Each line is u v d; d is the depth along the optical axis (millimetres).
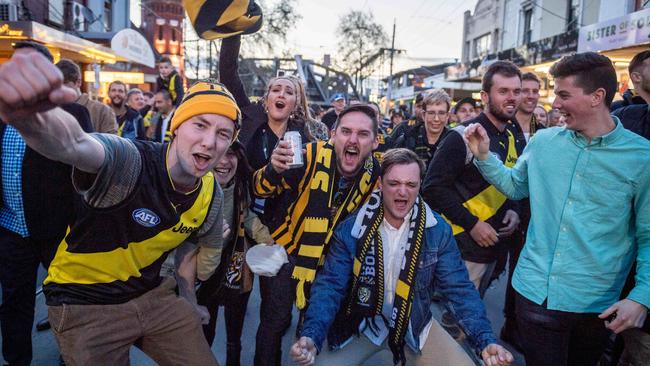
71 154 1421
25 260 2869
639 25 8805
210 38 2719
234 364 3150
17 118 1149
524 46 13805
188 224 1960
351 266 2404
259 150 3340
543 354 2258
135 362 3402
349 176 2553
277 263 2539
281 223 2764
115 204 1688
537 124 4598
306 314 2260
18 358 2912
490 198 3070
